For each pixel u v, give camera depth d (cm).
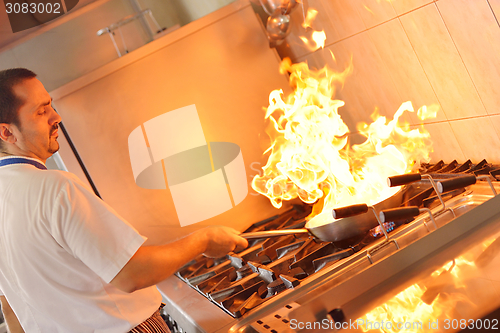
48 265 83
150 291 96
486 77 104
